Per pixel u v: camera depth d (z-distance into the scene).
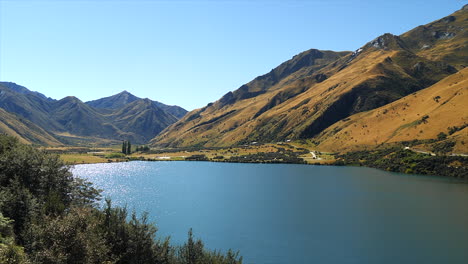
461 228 91.75
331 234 87.44
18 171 49.44
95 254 31.47
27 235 31.98
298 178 198.00
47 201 43.22
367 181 179.62
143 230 39.06
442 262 68.38
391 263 68.12
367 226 94.69
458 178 177.75
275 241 81.06
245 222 98.81
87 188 63.12
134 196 138.62
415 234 86.94
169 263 39.66
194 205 122.38
